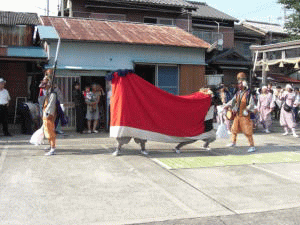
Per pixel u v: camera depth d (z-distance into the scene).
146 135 7.86
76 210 4.58
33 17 16.50
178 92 13.61
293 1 25.28
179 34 15.12
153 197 5.18
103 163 7.20
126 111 7.65
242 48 26.75
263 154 8.58
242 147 9.58
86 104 11.77
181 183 5.92
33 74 13.82
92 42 12.05
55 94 7.79
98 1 19.92
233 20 24.44
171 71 13.52
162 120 8.05
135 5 20.64
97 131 11.88
